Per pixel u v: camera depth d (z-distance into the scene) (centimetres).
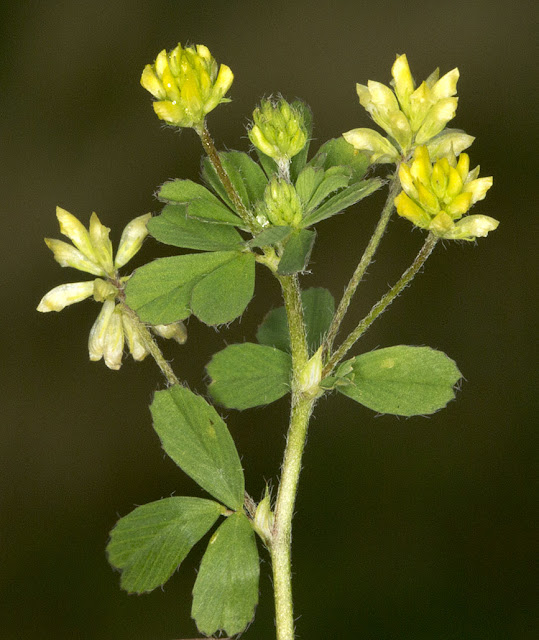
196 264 16
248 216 16
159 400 16
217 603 16
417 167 16
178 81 16
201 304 16
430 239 16
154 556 16
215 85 16
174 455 16
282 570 16
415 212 16
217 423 16
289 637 16
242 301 16
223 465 16
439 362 16
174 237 16
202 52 16
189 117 16
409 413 16
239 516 16
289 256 16
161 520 16
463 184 16
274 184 16
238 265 16
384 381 16
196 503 16
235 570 16
